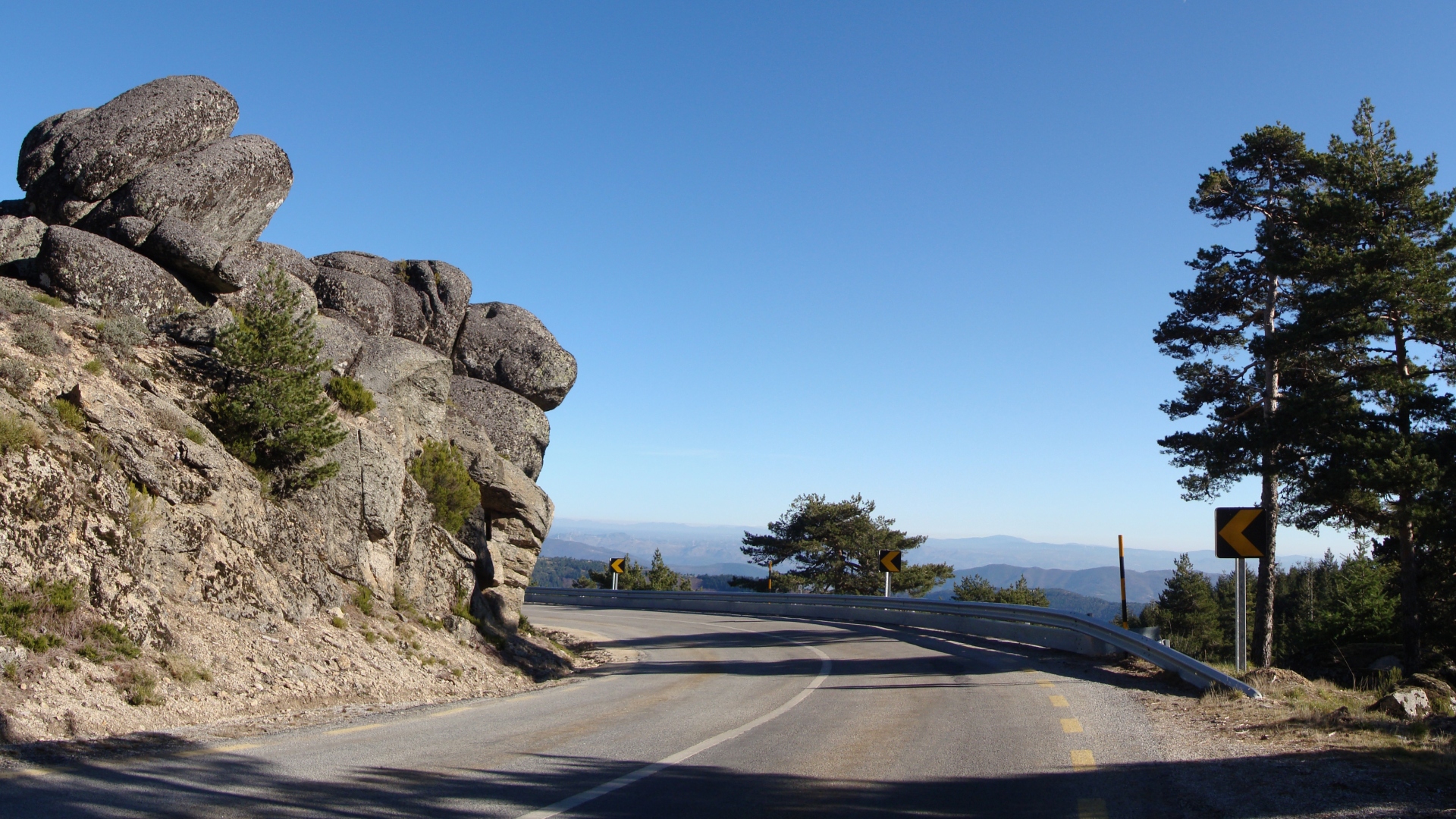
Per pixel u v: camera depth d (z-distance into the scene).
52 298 14.34
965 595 81.81
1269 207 27.98
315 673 12.15
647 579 62.69
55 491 10.31
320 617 13.92
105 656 9.55
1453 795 6.13
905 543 59.91
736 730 9.70
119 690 9.22
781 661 19.92
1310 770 7.05
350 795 6.06
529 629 21.66
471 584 19.03
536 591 46.66
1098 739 8.97
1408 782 6.54
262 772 6.72
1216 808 6.01
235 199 17.80
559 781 6.82
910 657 19.64
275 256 19.59
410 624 16.12
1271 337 25.00
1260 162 27.91
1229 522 14.02
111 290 14.88
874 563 56.25
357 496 15.84
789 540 58.69
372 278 22.02
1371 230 25.12
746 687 14.67
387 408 18.23
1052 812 5.98
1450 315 23.56
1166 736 9.07
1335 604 35.94
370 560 16.00
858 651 21.61
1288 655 31.53
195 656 10.82
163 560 11.45
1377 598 31.78
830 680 15.59
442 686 14.15
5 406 10.62
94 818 5.23
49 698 8.40
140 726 8.80
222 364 14.89
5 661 8.52
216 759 7.16
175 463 12.34
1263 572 25.80
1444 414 23.41
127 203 16.14
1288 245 25.55
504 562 21.42
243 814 5.42
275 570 13.51
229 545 12.71
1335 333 23.58
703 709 11.68
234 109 18.56
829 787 6.74
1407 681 17.80
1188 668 13.37
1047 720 10.30
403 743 8.35
